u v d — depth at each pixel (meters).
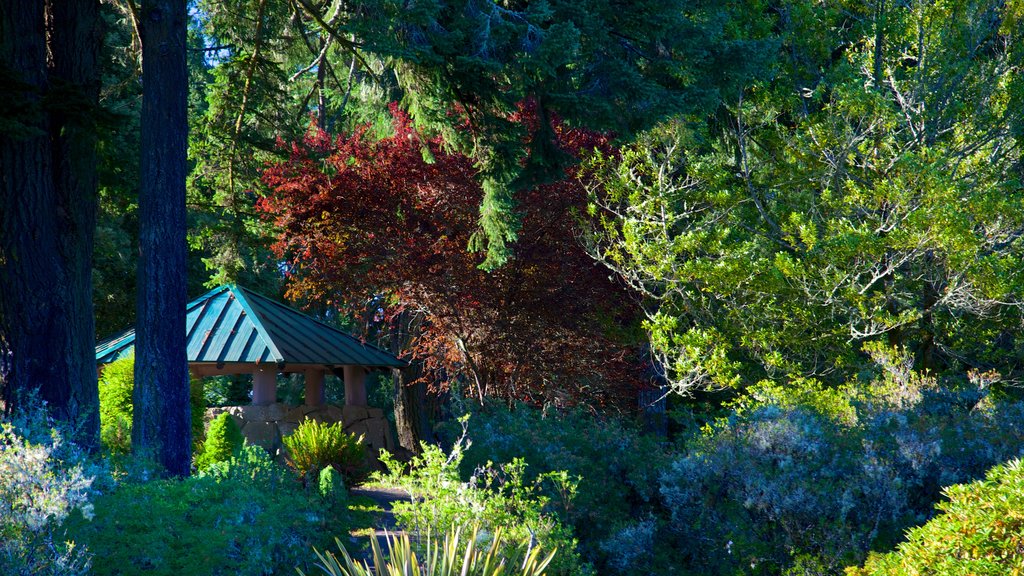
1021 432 10.61
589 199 16.69
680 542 10.75
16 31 10.75
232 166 17.06
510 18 12.28
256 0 15.48
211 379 30.83
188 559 7.68
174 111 11.47
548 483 11.41
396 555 7.70
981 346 18.53
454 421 13.23
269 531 8.88
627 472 12.17
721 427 11.70
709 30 12.81
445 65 12.39
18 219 10.59
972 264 14.72
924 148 15.23
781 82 18.47
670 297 17.36
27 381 10.49
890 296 16.20
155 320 11.20
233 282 20.02
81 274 11.15
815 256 16.06
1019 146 17.52
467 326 16.81
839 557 9.38
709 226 17.25
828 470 10.11
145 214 11.33
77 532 7.53
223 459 13.84
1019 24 17.03
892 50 18.31
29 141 10.70
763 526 10.15
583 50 12.50
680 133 16.75
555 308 16.56
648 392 19.09
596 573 10.25
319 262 17.05
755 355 16.95
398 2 11.17
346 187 16.44
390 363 20.05
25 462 6.68
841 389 13.98
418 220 16.61
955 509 6.29
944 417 11.45
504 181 14.03
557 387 17.11
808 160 17.09
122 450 13.26
